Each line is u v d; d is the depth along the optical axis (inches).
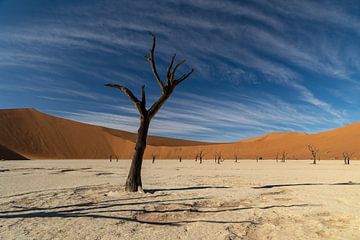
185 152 4884.4
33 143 4003.4
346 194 449.1
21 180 708.7
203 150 4972.9
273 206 350.6
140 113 492.4
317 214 304.8
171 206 338.3
